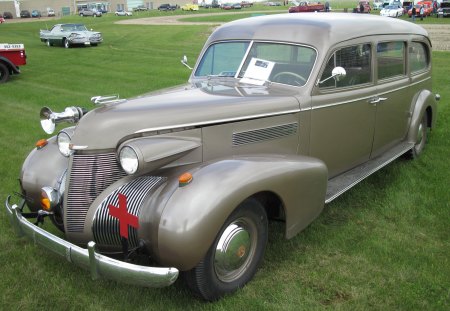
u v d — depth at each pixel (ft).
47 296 10.37
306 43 13.03
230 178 9.34
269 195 10.64
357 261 11.69
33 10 289.53
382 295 10.30
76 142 9.92
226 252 9.65
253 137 11.50
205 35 95.50
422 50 19.06
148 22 152.97
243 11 228.84
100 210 9.77
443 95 32.76
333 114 13.55
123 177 10.03
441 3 134.51
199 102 10.94
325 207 14.94
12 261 11.85
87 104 32.01
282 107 11.93
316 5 162.50
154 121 10.05
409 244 12.50
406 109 17.90
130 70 49.39
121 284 10.78
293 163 10.73
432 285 10.55
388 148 17.47
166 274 8.36
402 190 16.10
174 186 9.21
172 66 51.70
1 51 44.11
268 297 10.28
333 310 9.82
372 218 14.19
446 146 21.03
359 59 14.42
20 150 21.27
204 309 9.77
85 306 10.05
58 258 11.97
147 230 9.14
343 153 14.52
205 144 10.66
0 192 16.16
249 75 13.55
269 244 12.53
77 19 192.95
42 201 10.82
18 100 34.14
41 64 57.31
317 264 11.62
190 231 8.64
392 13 139.13
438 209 14.53
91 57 63.57
